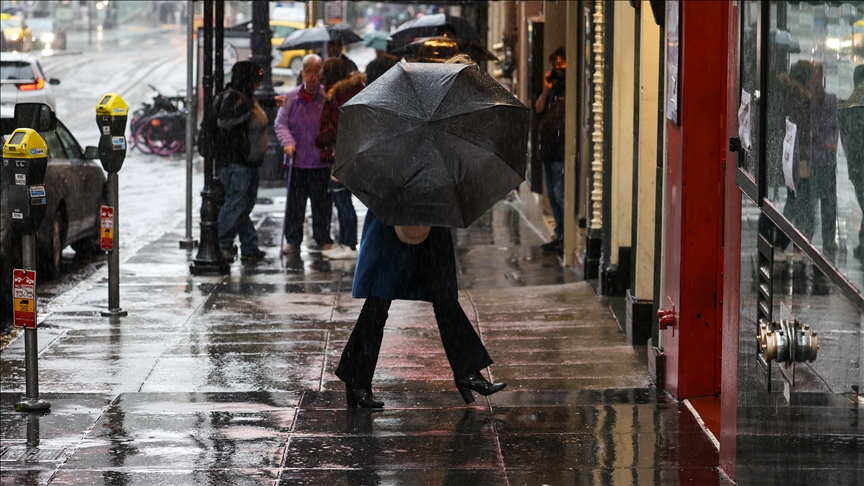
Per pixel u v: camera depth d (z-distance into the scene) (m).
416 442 13.55
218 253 26.80
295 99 29.33
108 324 20.81
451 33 40.00
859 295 7.27
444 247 14.62
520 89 38.34
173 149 59.22
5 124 23.16
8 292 22.78
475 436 13.80
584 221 26.36
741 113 11.20
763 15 10.02
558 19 31.45
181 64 106.38
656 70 17.97
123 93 86.00
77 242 31.23
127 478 12.30
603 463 12.70
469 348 14.78
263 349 18.83
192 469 12.60
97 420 14.57
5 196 23.12
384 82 13.77
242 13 147.00
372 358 15.02
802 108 8.77
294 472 12.48
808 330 8.62
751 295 10.80
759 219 10.39
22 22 111.25
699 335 15.31
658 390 16.08
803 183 8.70
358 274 14.83
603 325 20.16
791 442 9.23
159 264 28.16
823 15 8.16
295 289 24.58
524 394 15.88
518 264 28.16
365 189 13.28
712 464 12.60
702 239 15.17
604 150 22.61
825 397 8.20
